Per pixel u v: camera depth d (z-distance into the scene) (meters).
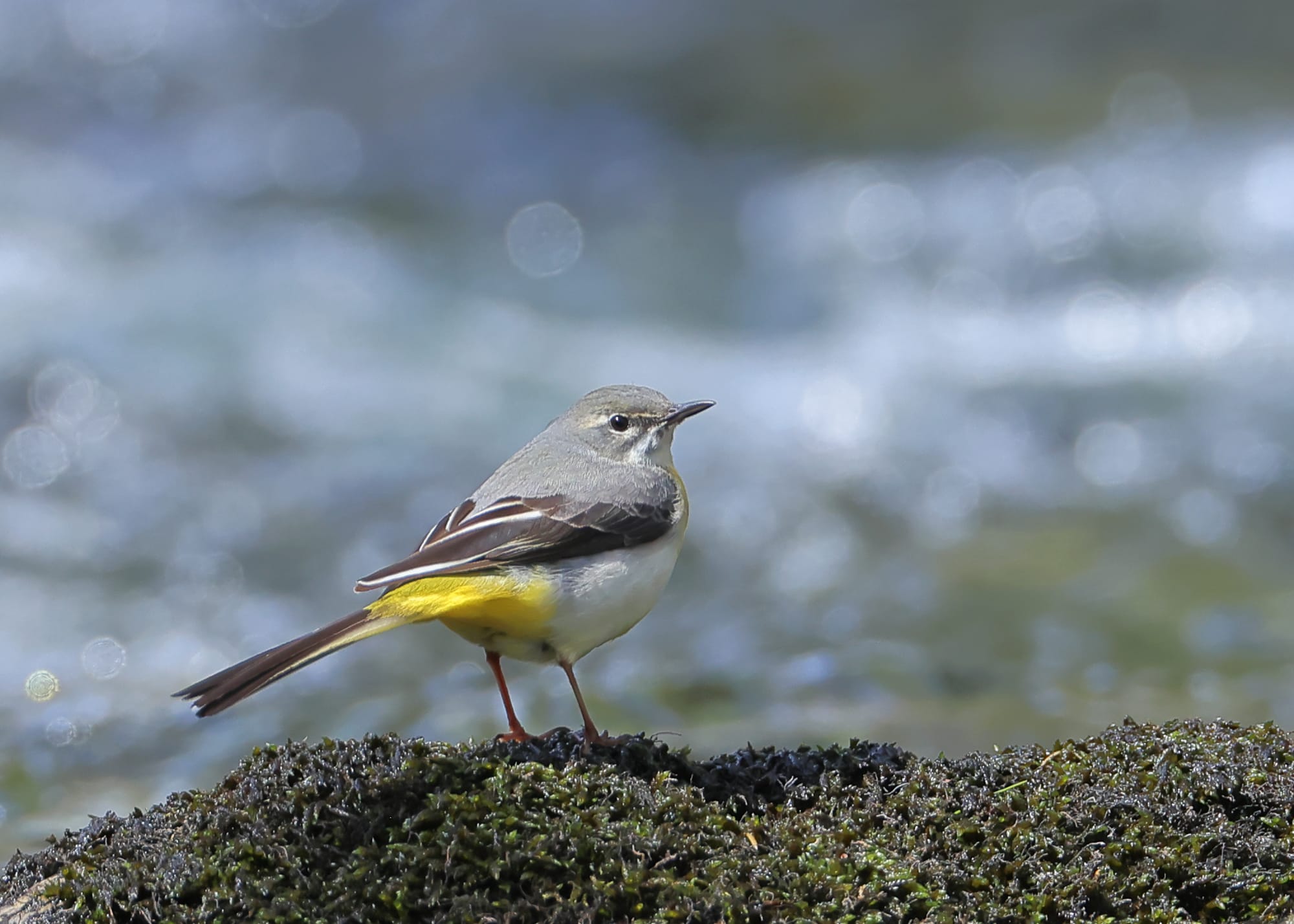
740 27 31.05
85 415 18.14
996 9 31.42
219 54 29.48
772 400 20.58
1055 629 14.32
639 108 27.91
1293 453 18.36
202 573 15.38
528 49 30.08
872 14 31.58
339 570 15.55
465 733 11.82
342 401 19.42
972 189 24.89
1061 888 6.46
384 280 22.73
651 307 22.80
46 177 24.75
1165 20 30.02
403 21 31.11
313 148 26.44
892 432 19.53
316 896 6.33
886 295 23.00
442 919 6.16
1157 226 23.61
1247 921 6.39
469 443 18.41
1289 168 24.28
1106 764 7.36
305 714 12.40
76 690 12.84
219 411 18.69
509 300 22.70
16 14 29.66
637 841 6.45
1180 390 20.12
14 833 10.04
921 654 13.62
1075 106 27.11
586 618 7.87
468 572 7.70
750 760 7.59
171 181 25.17
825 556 16.44
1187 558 16.19
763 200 25.36
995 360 21.34
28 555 15.52
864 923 6.13
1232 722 8.30
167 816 7.16
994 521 17.41
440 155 26.56
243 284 21.97
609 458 8.68
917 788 7.15
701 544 16.83
